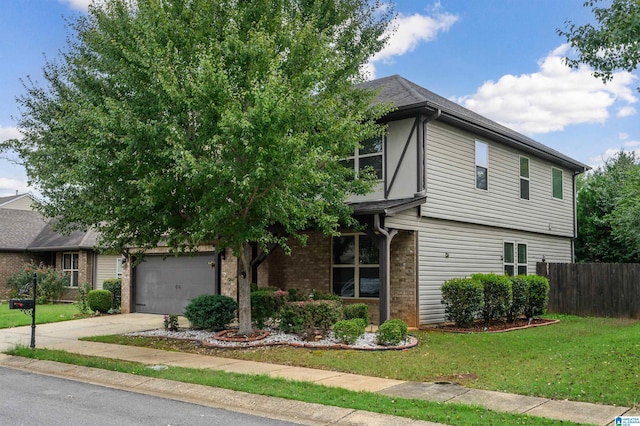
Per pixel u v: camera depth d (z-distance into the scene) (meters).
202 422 6.45
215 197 10.24
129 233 12.05
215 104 10.36
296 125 10.95
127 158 10.25
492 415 6.41
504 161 18.73
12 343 12.86
